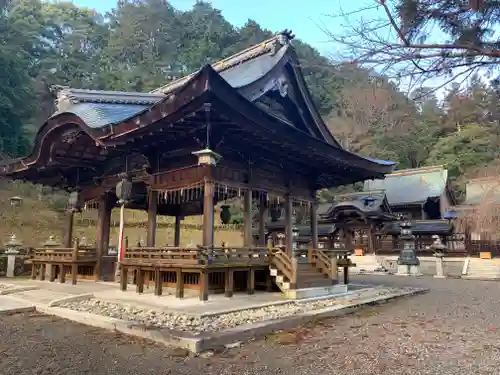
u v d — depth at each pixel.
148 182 12.85
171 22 72.88
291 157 14.05
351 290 14.33
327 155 13.84
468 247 33.44
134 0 75.56
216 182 11.27
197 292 10.73
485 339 7.45
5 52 39.03
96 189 15.65
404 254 26.80
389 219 34.28
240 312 8.79
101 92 15.54
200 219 40.56
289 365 5.71
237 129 10.82
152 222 12.54
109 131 11.48
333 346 6.80
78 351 6.34
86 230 31.62
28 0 64.81
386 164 17.11
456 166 45.16
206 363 5.77
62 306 10.03
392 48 3.21
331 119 39.22
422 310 11.03
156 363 5.75
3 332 7.68
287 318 8.49
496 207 24.17
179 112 9.72
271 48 14.01
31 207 32.00
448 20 3.37
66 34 68.50
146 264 11.02
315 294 11.91
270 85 13.14
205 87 8.69
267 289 12.30
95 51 70.25
